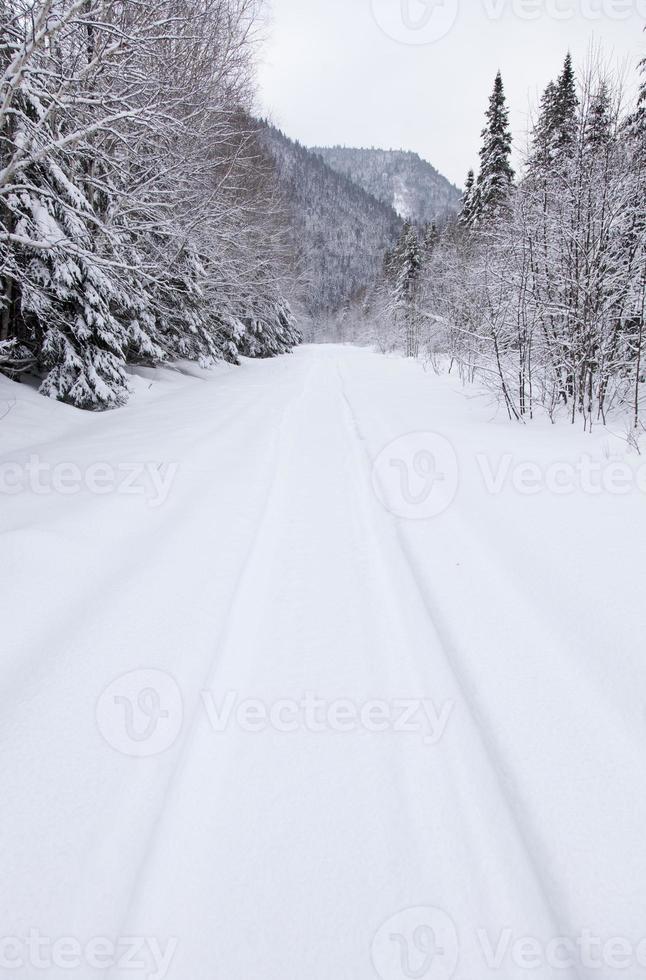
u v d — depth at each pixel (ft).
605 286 19.48
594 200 19.24
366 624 8.07
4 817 4.78
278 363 72.69
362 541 11.03
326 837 4.74
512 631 7.63
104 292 27.45
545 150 21.53
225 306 60.18
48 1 18.29
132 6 27.27
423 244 116.06
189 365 51.49
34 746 5.60
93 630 7.81
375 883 4.34
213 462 17.07
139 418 25.55
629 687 6.25
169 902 4.17
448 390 34.32
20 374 27.99
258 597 8.89
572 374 20.86
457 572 9.51
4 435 20.15
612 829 4.68
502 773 5.35
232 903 4.18
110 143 32.48
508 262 23.00
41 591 8.75
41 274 24.84
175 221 35.53
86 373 27.02
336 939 3.93
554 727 5.84
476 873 4.41
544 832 4.71
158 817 4.89
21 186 21.53
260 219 62.18
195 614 8.35
